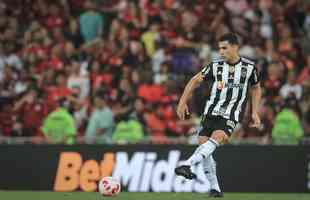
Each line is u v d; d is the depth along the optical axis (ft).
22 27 222.07
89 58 202.59
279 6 220.23
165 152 154.92
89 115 183.11
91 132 174.50
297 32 216.95
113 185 125.70
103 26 218.59
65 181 154.71
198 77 116.57
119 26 208.64
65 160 155.33
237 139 164.55
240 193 152.76
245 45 208.44
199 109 179.93
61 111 173.27
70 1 227.40
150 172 154.40
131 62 197.47
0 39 213.66
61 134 171.73
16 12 224.33
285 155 155.63
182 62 198.18
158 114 179.73
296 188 155.12
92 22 215.51
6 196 135.44
